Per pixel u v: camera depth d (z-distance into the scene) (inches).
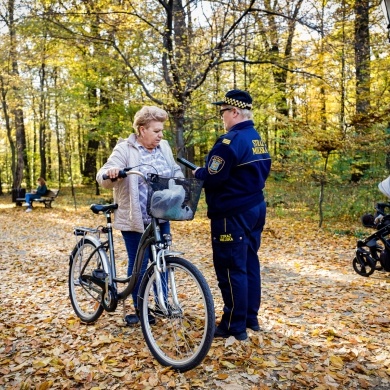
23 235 397.7
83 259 154.2
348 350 127.0
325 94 466.3
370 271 212.7
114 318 152.6
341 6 430.0
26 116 774.5
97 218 514.9
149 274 123.0
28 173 1018.1
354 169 424.2
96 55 475.8
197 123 497.7
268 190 519.8
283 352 124.1
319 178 394.6
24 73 698.8
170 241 123.1
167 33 430.9
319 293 189.5
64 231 416.5
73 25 438.0
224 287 130.0
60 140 701.9
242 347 125.6
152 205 115.7
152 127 138.5
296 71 438.3
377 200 417.4
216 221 128.3
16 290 210.2
